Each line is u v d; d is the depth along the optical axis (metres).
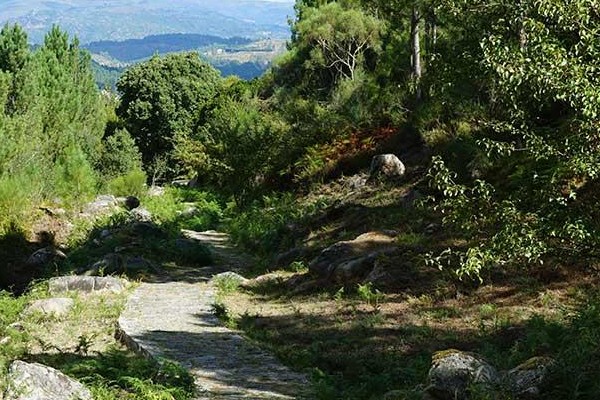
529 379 7.06
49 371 7.01
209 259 21.25
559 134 8.14
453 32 11.98
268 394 8.31
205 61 68.19
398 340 10.55
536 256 7.44
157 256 20.92
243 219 27.69
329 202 22.25
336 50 35.41
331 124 28.72
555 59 7.02
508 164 15.09
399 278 13.20
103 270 18.47
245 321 12.83
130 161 46.69
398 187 19.70
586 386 6.84
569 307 10.30
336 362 9.84
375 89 27.52
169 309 14.06
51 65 39.53
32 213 25.77
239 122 30.98
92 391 7.48
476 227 8.34
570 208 7.59
